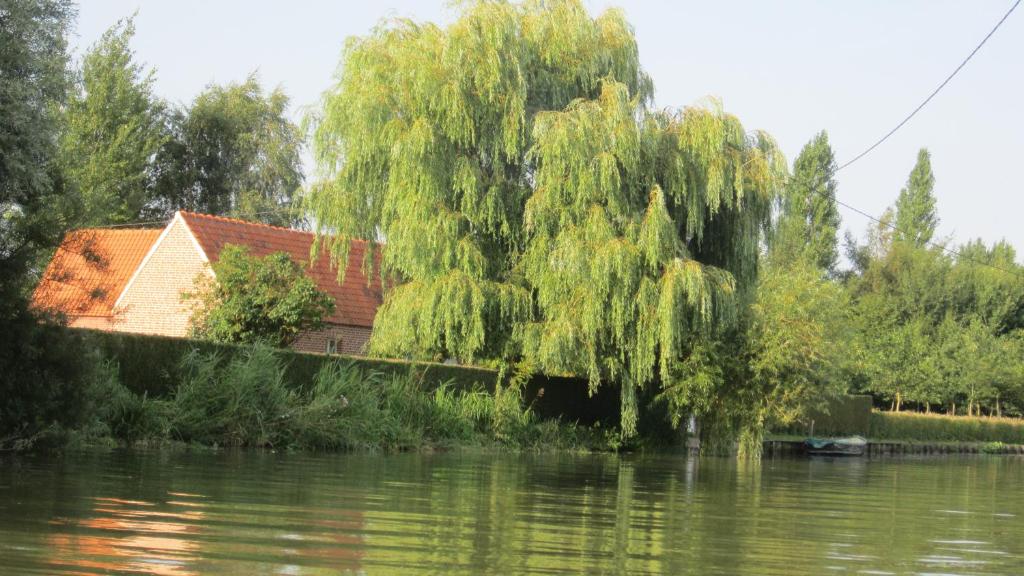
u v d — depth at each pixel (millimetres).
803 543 10516
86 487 12250
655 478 19812
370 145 27625
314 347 35312
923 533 12148
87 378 17953
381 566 7930
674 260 26656
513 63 27484
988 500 18531
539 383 31438
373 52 28359
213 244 35125
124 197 51938
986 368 61719
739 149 28750
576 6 28828
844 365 40656
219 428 21703
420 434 25703
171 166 57500
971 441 61688
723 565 8797
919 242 82312
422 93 27047
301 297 28500
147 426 20484
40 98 16938
